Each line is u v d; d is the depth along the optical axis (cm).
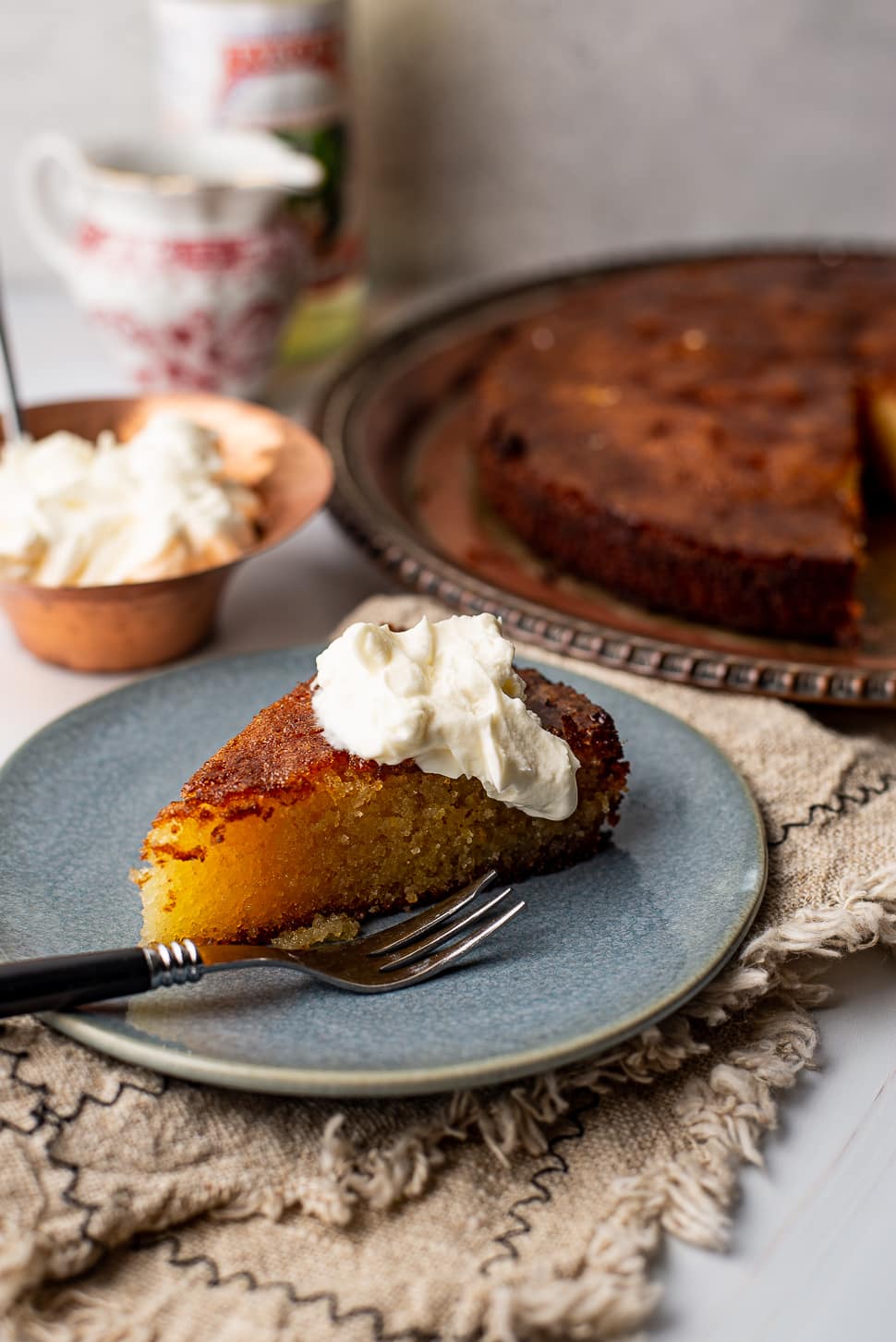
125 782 54
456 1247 44
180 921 50
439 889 53
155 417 65
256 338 77
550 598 69
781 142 94
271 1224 45
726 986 49
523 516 72
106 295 75
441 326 85
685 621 68
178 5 79
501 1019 47
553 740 52
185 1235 45
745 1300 44
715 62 91
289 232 76
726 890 50
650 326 83
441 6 90
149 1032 46
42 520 59
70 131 90
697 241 98
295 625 66
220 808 50
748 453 72
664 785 55
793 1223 45
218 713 57
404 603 63
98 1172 45
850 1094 48
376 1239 44
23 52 87
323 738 51
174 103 82
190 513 60
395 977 48
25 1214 44
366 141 94
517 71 91
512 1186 46
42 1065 46
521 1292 43
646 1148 46
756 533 66
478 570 70
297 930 52
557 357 81
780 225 97
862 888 51
